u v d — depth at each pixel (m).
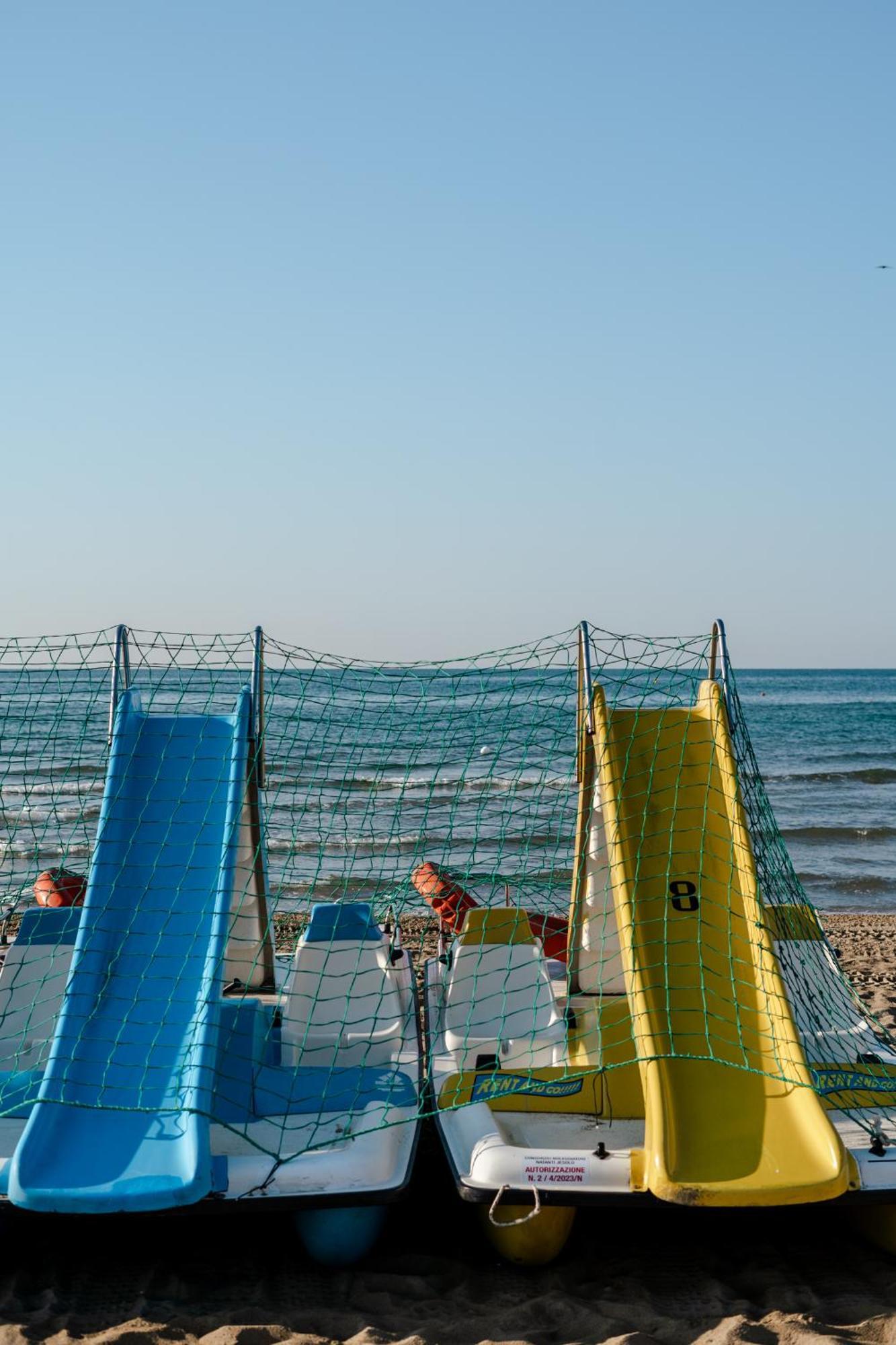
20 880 11.41
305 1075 6.07
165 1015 5.45
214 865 6.03
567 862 9.74
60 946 6.73
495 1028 6.71
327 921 6.89
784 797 29.56
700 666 6.86
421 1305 4.82
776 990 5.55
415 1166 6.21
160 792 6.35
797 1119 5.04
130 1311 4.77
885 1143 5.07
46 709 23.23
